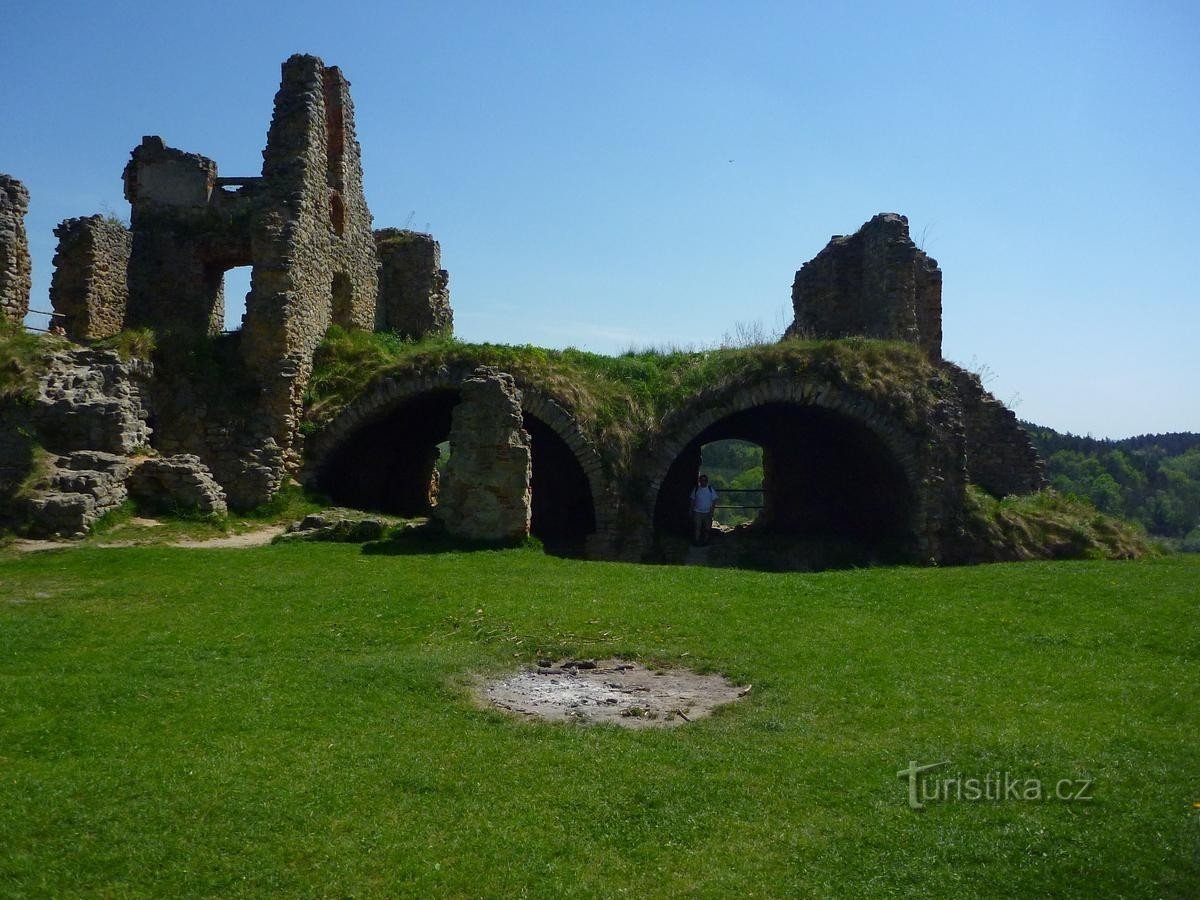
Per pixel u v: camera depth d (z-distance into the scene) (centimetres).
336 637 1150
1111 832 712
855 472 2756
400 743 845
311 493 2202
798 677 1036
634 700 984
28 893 623
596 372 2450
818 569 2241
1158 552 2516
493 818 722
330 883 642
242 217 2858
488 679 1033
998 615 1312
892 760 818
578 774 791
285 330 2234
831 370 2364
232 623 1194
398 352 2527
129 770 775
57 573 1423
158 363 2175
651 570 1644
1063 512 2547
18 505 1667
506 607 1288
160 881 641
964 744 848
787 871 666
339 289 2748
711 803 750
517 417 1917
